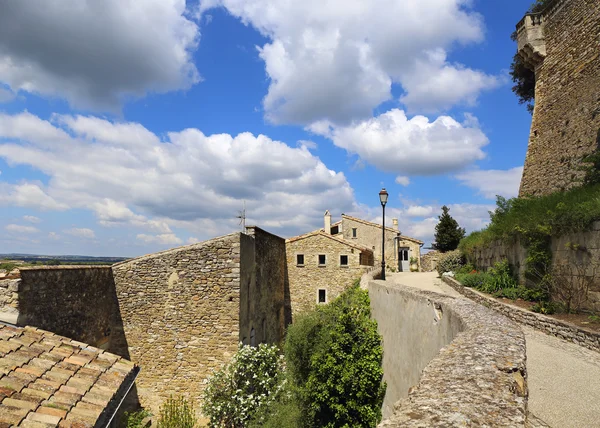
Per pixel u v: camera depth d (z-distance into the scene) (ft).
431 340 21.17
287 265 82.12
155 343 40.09
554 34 51.11
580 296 26.25
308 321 40.75
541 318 25.98
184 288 40.57
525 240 34.35
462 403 7.89
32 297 28.22
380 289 37.35
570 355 19.99
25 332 24.49
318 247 81.76
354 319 37.50
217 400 33.63
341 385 33.06
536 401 14.37
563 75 48.75
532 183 52.11
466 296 42.63
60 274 31.99
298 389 35.81
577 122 44.86
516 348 11.98
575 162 43.75
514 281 37.70
